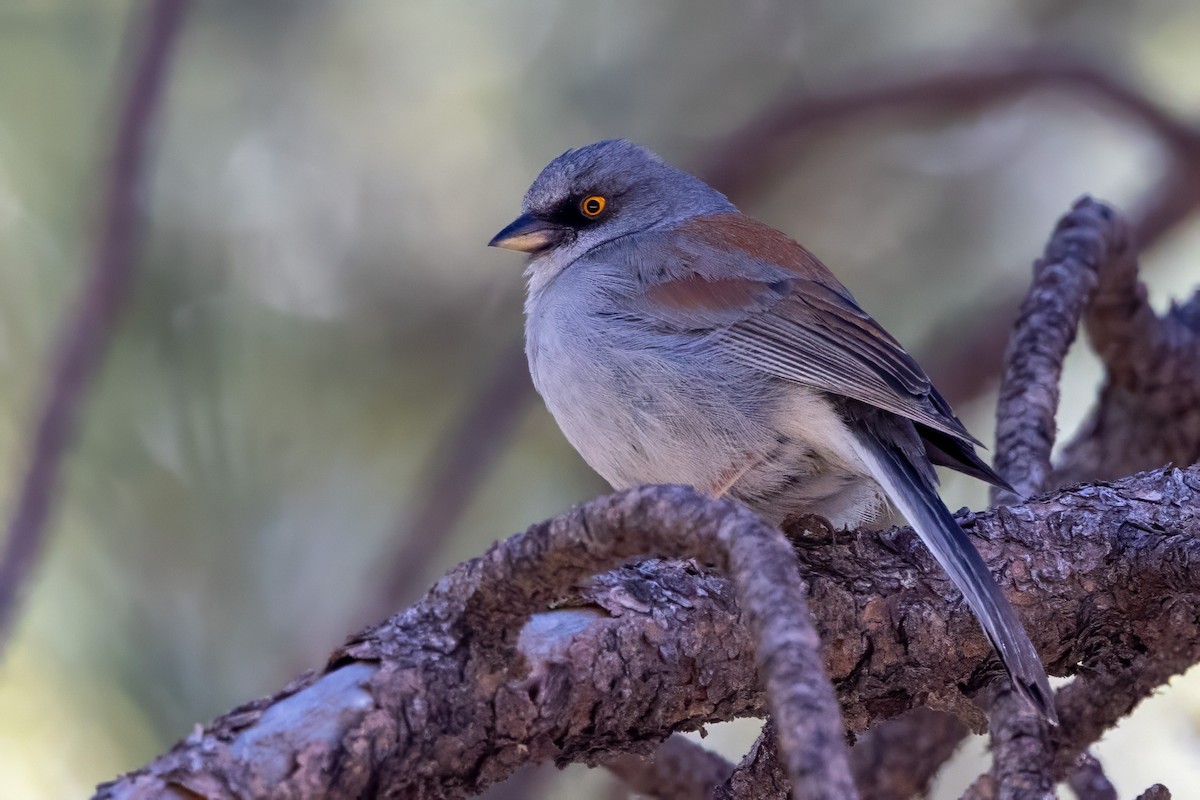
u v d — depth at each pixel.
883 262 11.36
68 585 8.29
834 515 8.29
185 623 8.53
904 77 11.33
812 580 6.09
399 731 5.06
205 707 8.31
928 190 11.54
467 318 10.41
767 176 11.52
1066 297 8.43
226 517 8.81
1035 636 6.26
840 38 11.58
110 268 8.13
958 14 11.97
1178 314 9.84
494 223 10.56
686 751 7.86
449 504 9.73
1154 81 12.05
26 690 7.96
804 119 11.20
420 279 10.44
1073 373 11.74
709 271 8.44
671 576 5.82
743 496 8.23
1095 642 6.38
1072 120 11.91
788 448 8.02
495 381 10.04
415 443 10.09
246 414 9.23
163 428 8.85
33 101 9.21
